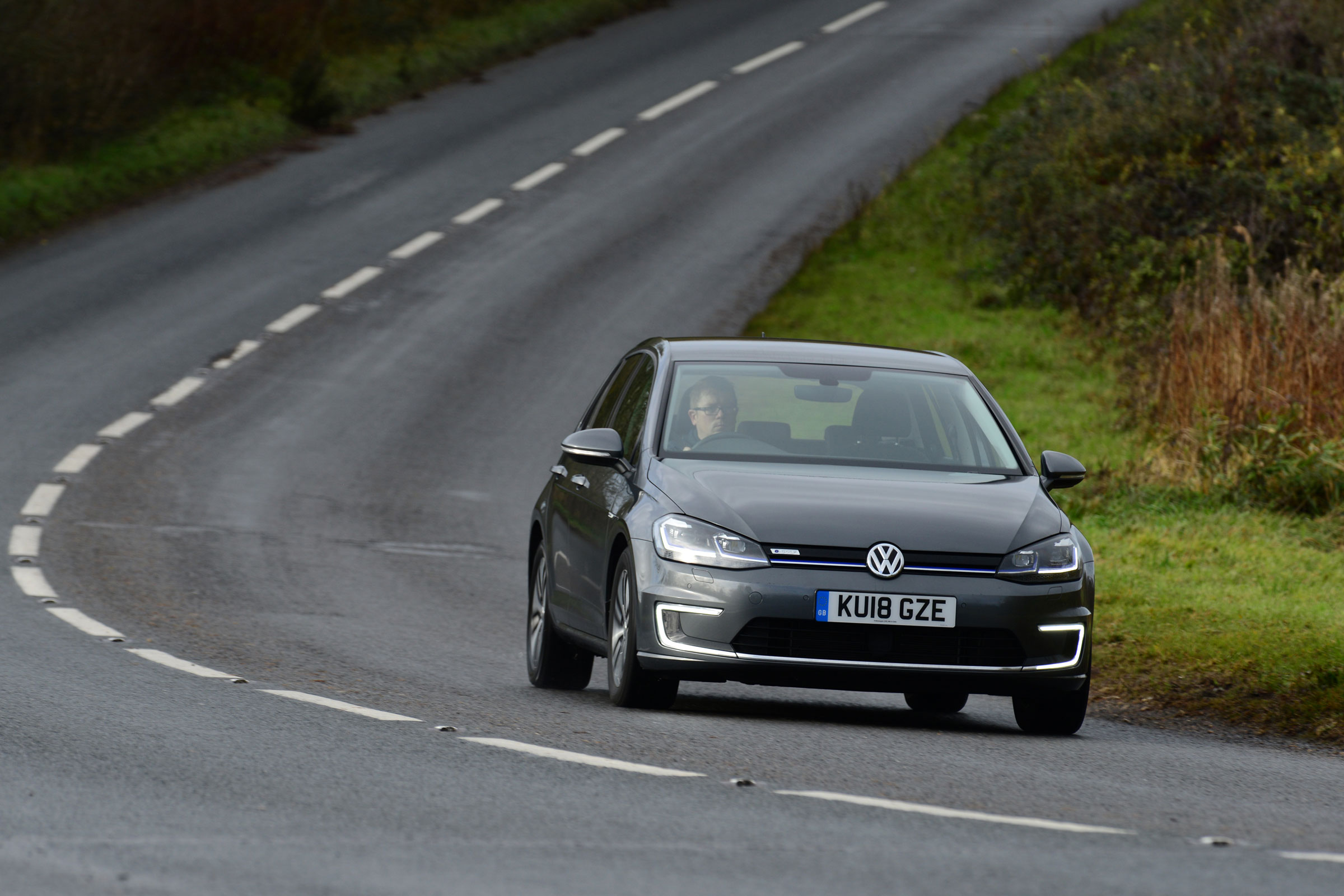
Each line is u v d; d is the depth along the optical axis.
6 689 29.62
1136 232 92.38
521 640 41.12
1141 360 75.75
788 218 104.69
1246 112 95.12
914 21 150.00
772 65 137.88
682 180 110.75
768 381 33.44
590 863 18.38
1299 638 36.53
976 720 32.97
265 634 38.56
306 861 18.20
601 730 27.52
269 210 102.69
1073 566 29.34
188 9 122.75
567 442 32.31
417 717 28.34
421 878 17.53
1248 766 27.08
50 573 46.47
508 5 152.38
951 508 29.55
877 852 19.23
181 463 64.69
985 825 20.97
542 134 120.06
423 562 52.44
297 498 60.91
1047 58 123.62
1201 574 46.53
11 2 106.56
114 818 20.14
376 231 100.06
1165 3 135.25
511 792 22.16
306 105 119.69
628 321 87.25
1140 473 60.06
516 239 99.56
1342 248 86.00
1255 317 60.81
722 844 19.45
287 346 81.38
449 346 82.88
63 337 80.19
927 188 109.00
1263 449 58.06
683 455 31.69
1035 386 79.69
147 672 32.34
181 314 84.81
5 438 66.25
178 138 112.50
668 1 160.12
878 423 32.62
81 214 100.44
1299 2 106.38
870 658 28.41
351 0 136.75
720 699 33.62
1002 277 95.50
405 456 67.94
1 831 19.34
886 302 92.56
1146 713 33.28
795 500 29.38
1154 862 19.16
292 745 25.25
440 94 130.25
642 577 29.33
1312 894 17.95
